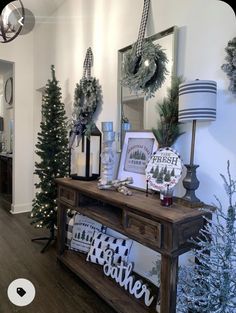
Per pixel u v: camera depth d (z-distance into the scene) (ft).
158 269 6.01
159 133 6.10
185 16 5.96
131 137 7.43
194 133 5.25
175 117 5.85
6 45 13.42
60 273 8.02
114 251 7.33
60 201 8.29
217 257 4.15
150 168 5.91
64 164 10.34
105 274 7.19
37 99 14.47
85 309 6.39
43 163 10.30
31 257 9.07
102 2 8.77
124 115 7.80
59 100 10.58
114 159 7.94
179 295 4.62
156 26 6.67
